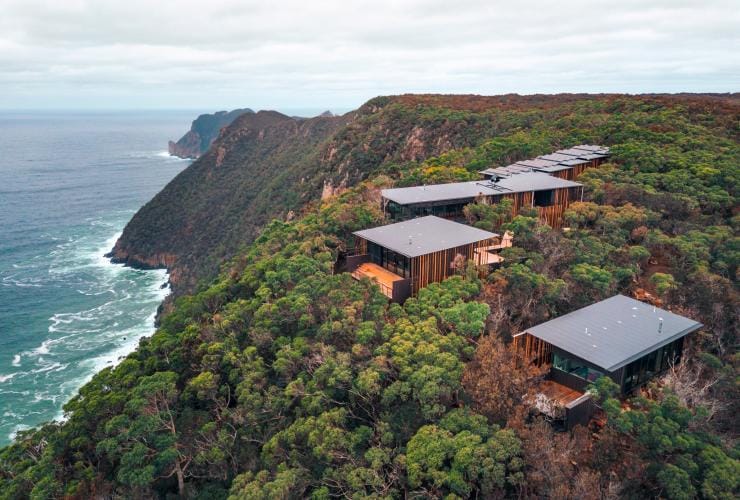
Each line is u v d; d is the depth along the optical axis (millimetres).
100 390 34562
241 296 45969
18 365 70750
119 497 28188
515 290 37000
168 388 32719
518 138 81062
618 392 27203
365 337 32312
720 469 22016
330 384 29844
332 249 48875
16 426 57344
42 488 27688
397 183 67750
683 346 32562
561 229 51250
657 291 38969
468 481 23125
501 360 28031
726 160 60156
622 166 62625
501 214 50000
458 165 75688
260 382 33406
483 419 25391
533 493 22625
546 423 25531
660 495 22125
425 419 27141
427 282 39812
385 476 25062
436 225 45344
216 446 30609
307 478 26500
